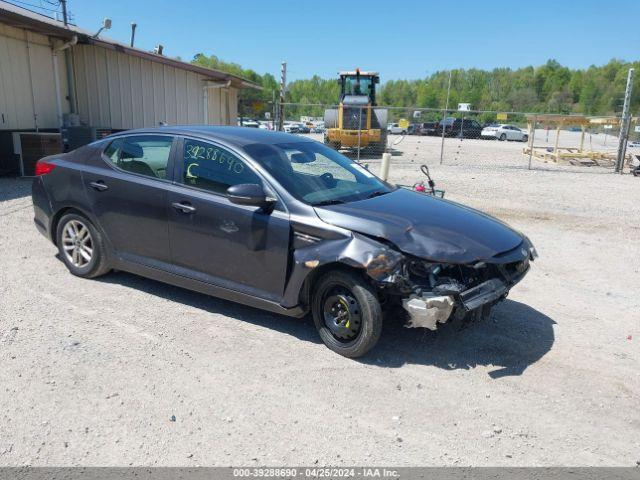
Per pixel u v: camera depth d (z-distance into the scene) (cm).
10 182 1119
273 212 423
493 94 13062
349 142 2270
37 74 1385
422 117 7306
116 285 538
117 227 508
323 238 402
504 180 1541
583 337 468
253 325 460
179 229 467
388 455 304
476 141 4256
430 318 374
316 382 375
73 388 354
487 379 389
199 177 465
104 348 409
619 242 812
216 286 456
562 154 2200
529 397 368
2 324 441
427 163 2052
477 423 337
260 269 429
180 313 478
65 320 454
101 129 1473
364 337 392
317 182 461
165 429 318
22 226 758
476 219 453
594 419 346
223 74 1725
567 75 13275
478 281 411
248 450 303
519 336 464
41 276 555
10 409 330
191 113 1814
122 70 1639
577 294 580
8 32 1267
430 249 384
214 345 421
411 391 369
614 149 3117
